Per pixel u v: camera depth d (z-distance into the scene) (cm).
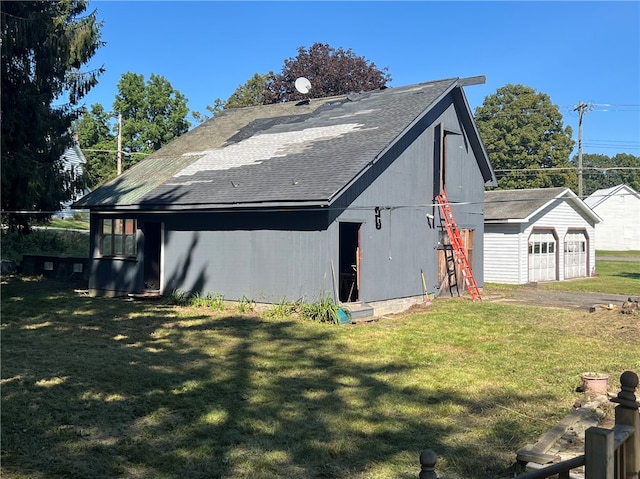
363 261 1401
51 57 1611
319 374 816
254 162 1606
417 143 1625
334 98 2061
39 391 705
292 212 1352
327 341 1052
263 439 566
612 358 916
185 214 1551
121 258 1677
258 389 735
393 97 1803
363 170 1327
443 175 1728
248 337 1083
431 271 1683
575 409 647
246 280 1428
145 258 1662
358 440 570
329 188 1260
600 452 293
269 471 495
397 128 1491
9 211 1611
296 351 968
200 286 1514
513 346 1011
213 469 496
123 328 1157
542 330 1171
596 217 2767
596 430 295
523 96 5484
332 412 648
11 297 1574
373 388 745
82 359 877
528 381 776
